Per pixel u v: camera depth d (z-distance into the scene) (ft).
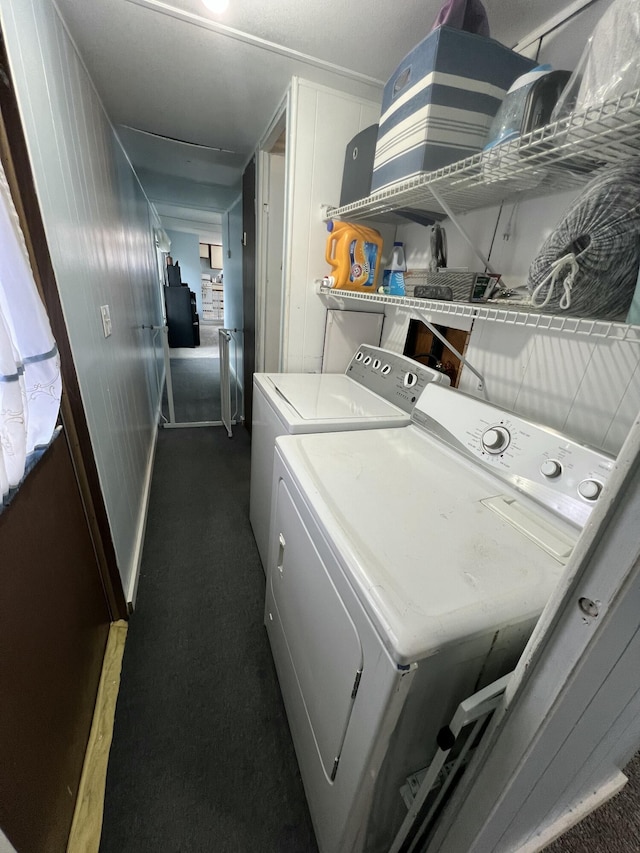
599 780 3.31
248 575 6.00
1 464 2.08
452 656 1.96
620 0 1.98
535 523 2.78
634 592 1.45
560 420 3.66
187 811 3.32
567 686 1.67
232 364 15.29
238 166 10.14
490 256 4.50
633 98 1.92
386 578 2.15
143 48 4.84
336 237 5.82
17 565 2.48
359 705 2.22
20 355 2.48
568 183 3.35
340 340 6.96
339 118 5.86
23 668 2.46
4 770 2.13
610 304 2.42
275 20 4.29
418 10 4.00
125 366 6.68
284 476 3.60
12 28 2.73
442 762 2.10
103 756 3.58
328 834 2.80
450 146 3.59
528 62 3.59
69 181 3.91
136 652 4.67
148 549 6.40
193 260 28.17
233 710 4.12
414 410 4.58
